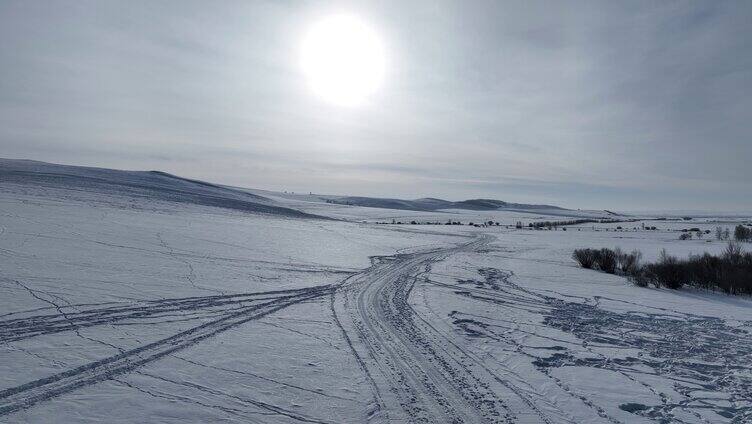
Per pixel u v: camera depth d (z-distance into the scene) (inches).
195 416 230.2
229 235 1048.2
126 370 280.7
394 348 356.8
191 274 596.1
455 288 651.5
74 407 230.1
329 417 237.6
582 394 282.4
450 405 257.3
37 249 632.4
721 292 695.1
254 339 359.6
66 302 414.3
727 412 262.7
